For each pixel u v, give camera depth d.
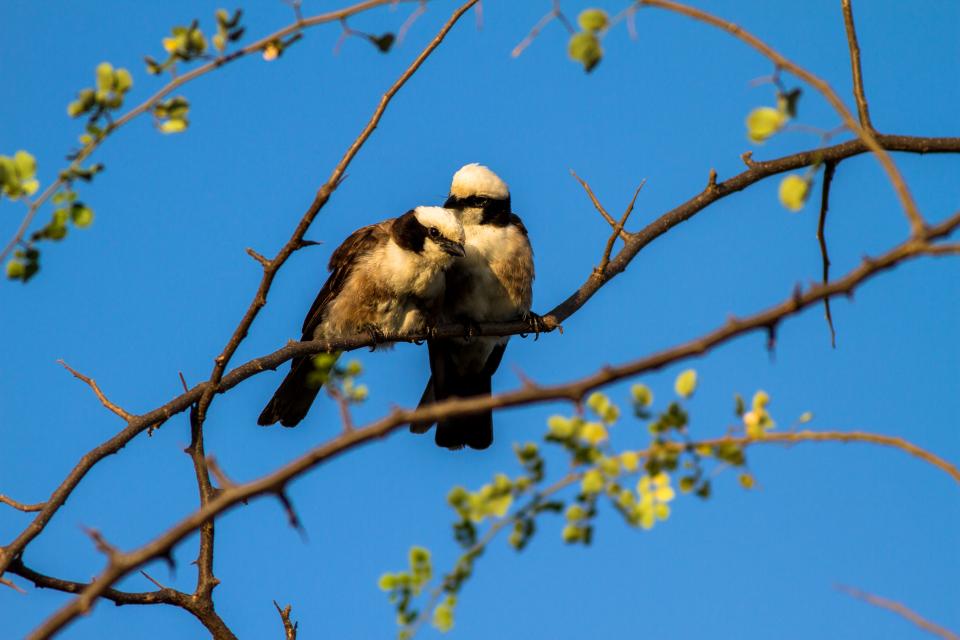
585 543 5.83
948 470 5.93
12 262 6.48
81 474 10.41
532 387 5.69
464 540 6.00
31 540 9.80
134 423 10.91
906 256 5.22
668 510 5.71
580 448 5.77
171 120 6.87
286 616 10.55
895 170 5.32
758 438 5.90
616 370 5.64
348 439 5.89
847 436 6.01
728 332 5.55
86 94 6.64
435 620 6.06
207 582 10.54
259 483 5.89
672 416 5.80
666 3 6.22
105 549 5.78
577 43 5.88
